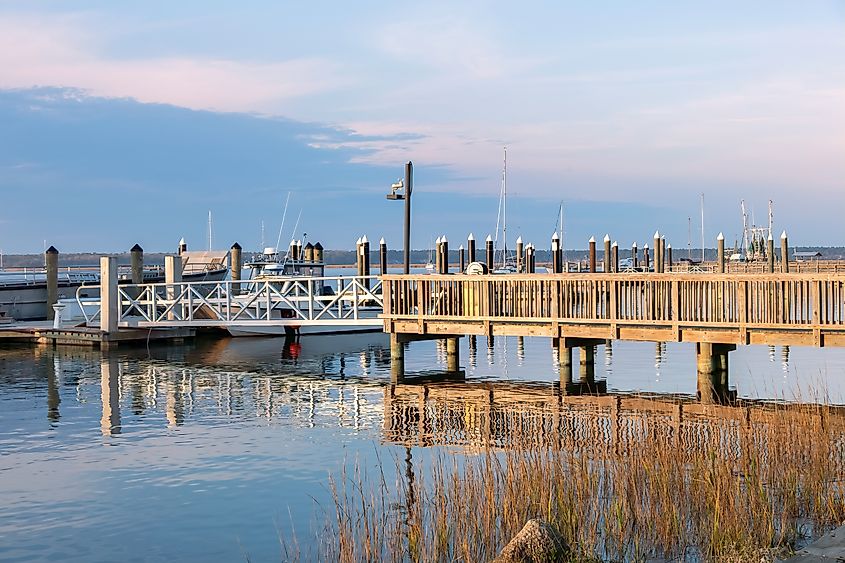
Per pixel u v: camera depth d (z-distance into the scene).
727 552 7.68
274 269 34.81
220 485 11.49
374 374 22.30
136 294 34.31
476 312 21.06
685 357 25.05
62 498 11.04
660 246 38.66
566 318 19.39
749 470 9.35
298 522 9.84
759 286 17.14
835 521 8.55
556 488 8.91
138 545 9.31
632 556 7.98
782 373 20.94
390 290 22.38
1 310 34.06
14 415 16.70
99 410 17.23
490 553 8.00
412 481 11.10
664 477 8.93
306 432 14.77
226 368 23.72
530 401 17.42
